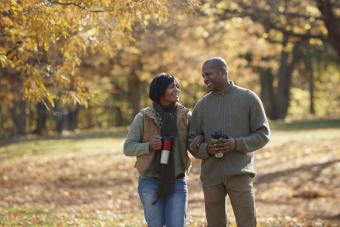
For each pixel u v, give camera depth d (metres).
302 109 76.31
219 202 7.55
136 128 7.24
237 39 23.08
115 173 24.25
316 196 18.64
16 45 10.27
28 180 23.67
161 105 7.28
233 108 7.38
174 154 7.16
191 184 21.42
